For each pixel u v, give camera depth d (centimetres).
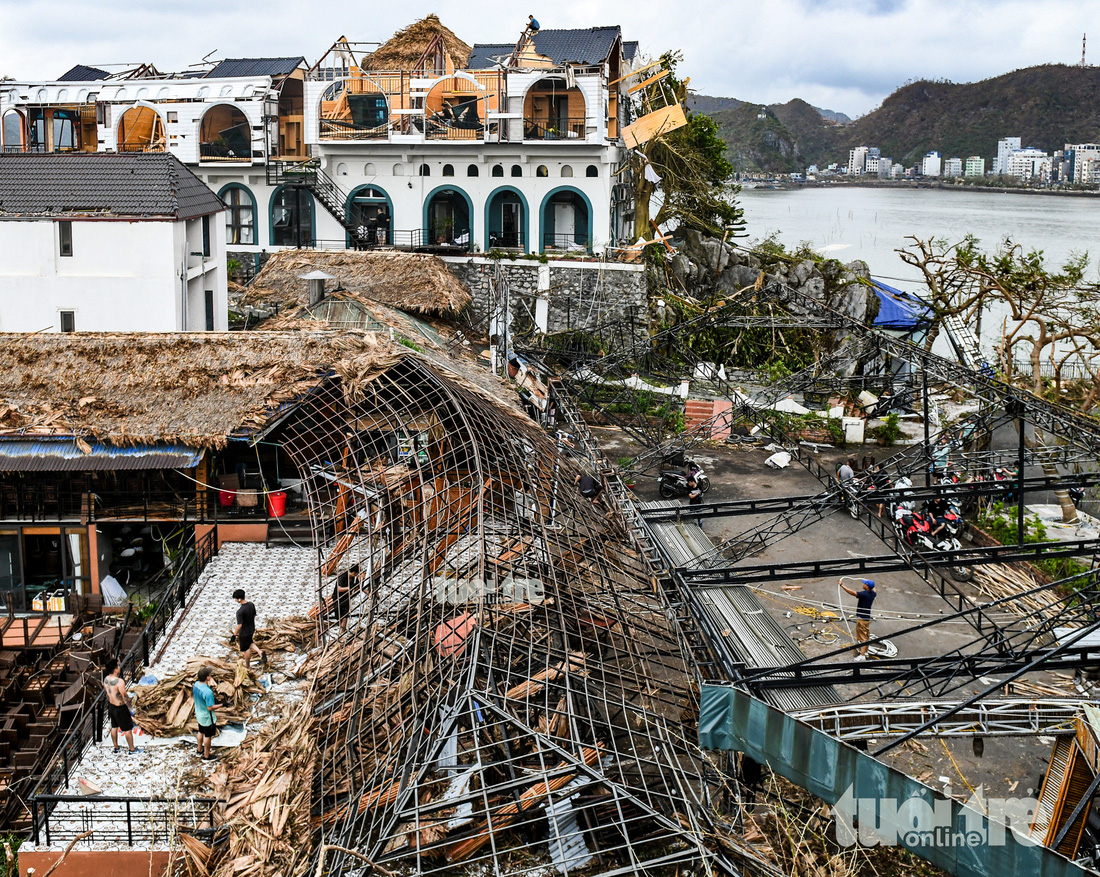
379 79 5356
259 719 1861
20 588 2638
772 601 2712
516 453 2370
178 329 3653
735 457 4053
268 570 2491
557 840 1368
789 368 5034
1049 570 2825
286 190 5412
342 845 1348
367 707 1683
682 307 5206
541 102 5388
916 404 4647
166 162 3800
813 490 3622
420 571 1967
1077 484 2394
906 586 2831
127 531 2780
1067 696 2120
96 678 2242
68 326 3625
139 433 2519
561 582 1975
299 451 2434
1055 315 4406
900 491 2456
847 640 2469
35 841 1533
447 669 1644
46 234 3553
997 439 3928
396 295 4288
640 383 4544
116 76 5934
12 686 2192
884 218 13262
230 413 2548
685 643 1986
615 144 5406
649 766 1595
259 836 1480
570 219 5344
